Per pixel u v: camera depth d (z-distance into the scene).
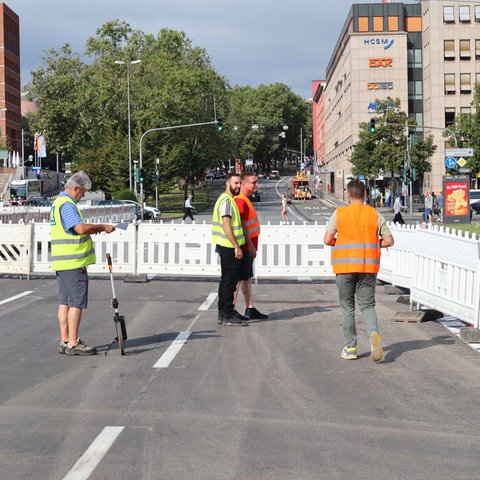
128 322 12.91
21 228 20.06
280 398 7.74
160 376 8.79
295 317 13.46
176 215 76.38
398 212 48.19
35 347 10.77
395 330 12.08
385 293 16.86
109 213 52.53
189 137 96.44
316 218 67.69
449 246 12.07
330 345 10.77
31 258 20.17
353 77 102.94
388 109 80.94
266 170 190.75
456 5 98.75
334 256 9.71
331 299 15.99
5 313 14.12
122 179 81.06
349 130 106.31
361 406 7.43
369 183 93.56
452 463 5.72
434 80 99.25
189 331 11.98
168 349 10.45
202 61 105.19
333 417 7.02
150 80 89.50
